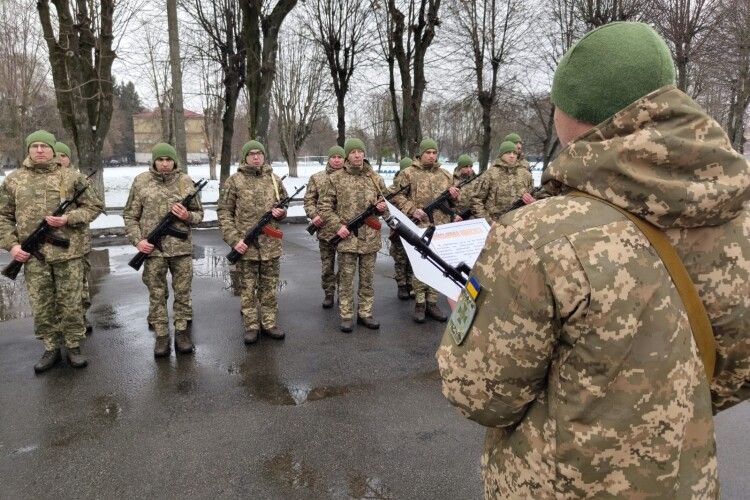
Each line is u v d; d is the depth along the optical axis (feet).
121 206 56.29
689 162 3.18
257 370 14.38
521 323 3.47
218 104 93.30
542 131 67.05
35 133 13.73
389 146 110.32
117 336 17.06
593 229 3.28
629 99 3.39
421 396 12.83
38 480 9.41
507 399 3.69
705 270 3.44
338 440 10.75
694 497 3.51
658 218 3.22
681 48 42.09
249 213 16.20
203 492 9.06
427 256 5.77
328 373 14.20
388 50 53.16
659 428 3.32
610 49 3.44
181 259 15.52
